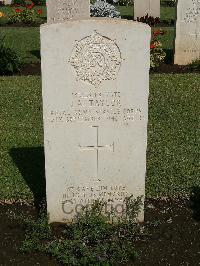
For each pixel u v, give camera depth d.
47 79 1.56
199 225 1.78
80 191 1.72
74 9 4.03
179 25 3.92
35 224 1.68
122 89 1.59
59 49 1.52
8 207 1.89
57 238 1.68
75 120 1.62
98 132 1.64
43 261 1.59
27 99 3.17
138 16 6.18
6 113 2.93
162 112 2.95
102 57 1.54
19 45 4.78
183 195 1.97
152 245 1.66
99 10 5.67
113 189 1.73
